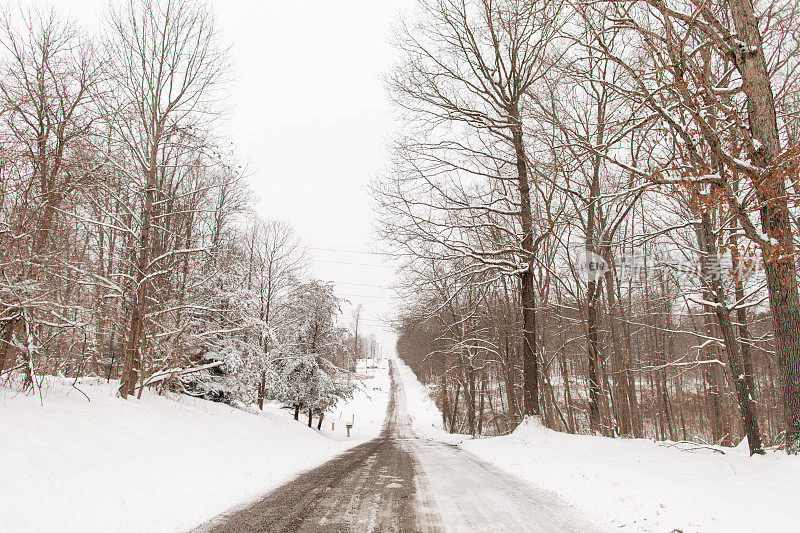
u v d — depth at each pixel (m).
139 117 13.53
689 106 7.61
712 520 5.28
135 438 9.35
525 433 14.62
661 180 8.13
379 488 7.48
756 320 15.04
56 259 11.01
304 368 27.00
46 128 11.39
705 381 20.64
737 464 7.79
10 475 5.82
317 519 5.51
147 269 13.34
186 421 12.71
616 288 19.25
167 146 14.27
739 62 7.85
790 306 7.39
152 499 6.37
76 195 12.44
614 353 18.16
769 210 7.47
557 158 12.20
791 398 7.36
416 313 20.77
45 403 9.23
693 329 19.31
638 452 10.00
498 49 16.17
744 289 12.39
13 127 10.45
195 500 6.42
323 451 14.36
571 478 8.26
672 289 16.23
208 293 19.44
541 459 10.67
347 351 29.88
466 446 16.36
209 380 19.48
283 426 19.56
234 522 5.36
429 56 17.06
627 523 5.52
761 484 6.28
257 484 7.77
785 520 4.92
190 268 19.17
